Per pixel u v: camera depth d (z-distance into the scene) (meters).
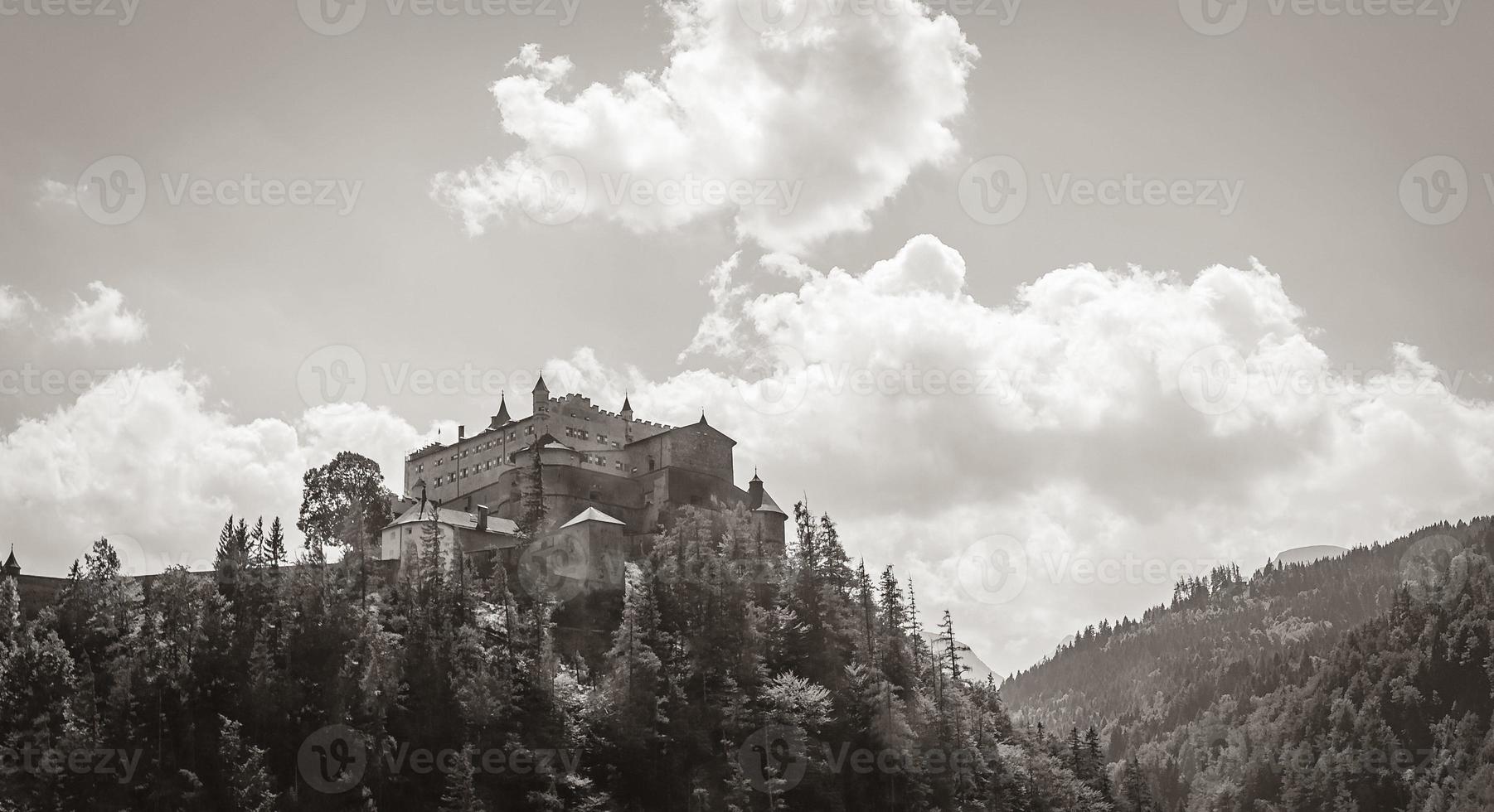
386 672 185.62
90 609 194.62
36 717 170.12
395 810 173.25
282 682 181.00
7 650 177.38
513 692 191.50
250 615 195.00
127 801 163.38
